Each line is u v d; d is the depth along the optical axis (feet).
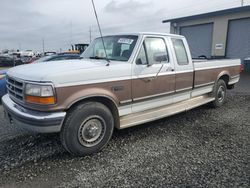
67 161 11.48
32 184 9.57
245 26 55.67
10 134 14.82
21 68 12.84
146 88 14.20
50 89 10.48
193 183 9.60
